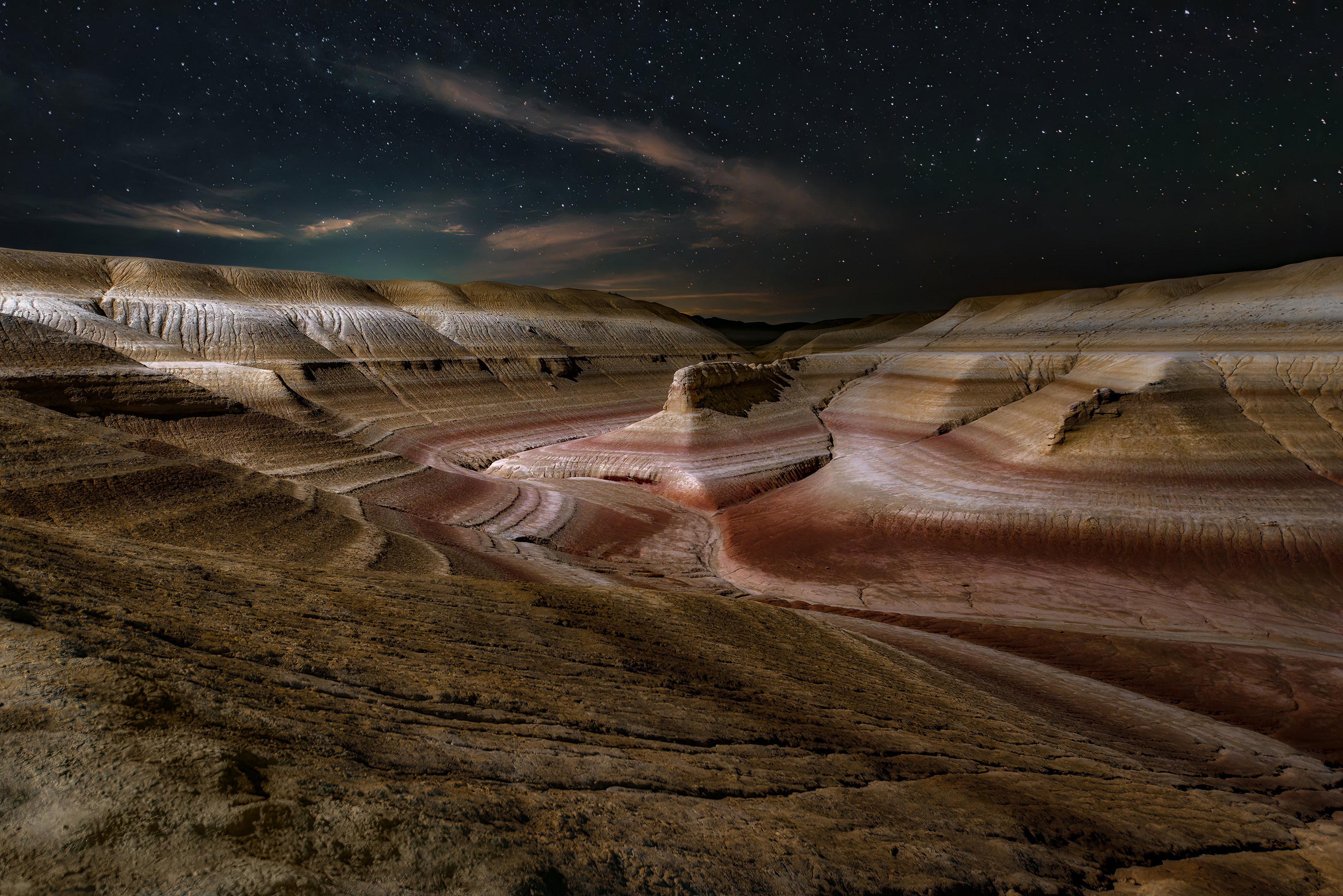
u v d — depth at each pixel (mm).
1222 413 36688
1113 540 30781
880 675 12984
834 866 4000
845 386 72188
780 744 6914
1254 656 21203
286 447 31625
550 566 23000
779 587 29156
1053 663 20594
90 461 17234
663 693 7691
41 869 2043
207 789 2650
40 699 3053
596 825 3641
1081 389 43719
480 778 3932
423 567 16875
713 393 52438
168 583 6680
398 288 123688
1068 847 6094
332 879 2314
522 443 69000
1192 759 12602
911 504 36188
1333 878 7238
